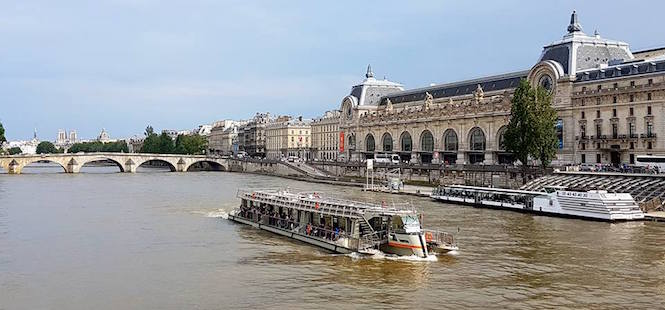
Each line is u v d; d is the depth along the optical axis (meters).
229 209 106.56
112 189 151.75
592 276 55.34
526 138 127.69
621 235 76.44
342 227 70.00
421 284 52.69
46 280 54.78
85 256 64.88
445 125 179.38
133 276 56.19
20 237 76.19
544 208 97.88
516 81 168.62
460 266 59.12
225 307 46.53
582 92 136.12
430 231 71.75
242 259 63.16
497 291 50.47
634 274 56.00
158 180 193.75
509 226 84.50
